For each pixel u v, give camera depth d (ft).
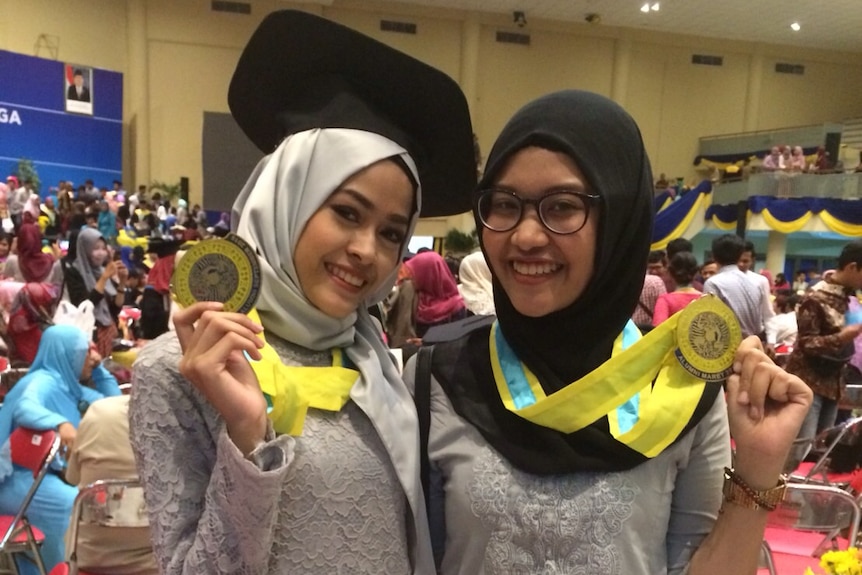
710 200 48.96
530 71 56.80
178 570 3.09
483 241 3.66
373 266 3.68
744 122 61.52
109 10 47.96
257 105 4.28
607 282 3.65
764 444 3.32
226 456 2.97
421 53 54.44
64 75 45.85
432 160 4.34
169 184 50.21
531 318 3.69
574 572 3.34
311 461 3.41
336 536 3.42
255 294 3.27
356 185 3.58
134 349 16.14
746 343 3.47
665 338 3.59
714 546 3.47
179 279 3.28
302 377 3.55
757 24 56.03
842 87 62.75
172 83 49.80
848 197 42.14
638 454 3.40
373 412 3.56
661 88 59.82
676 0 51.47
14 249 29.68
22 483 8.97
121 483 6.86
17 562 9.07
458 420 3.70
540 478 3.44
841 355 12.06
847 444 12.06
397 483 3.66
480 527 3.49
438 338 4.34
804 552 8.11
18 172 43.52
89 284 19.43
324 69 3.96
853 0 49.88
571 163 3.43
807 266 49.83
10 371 12.14
